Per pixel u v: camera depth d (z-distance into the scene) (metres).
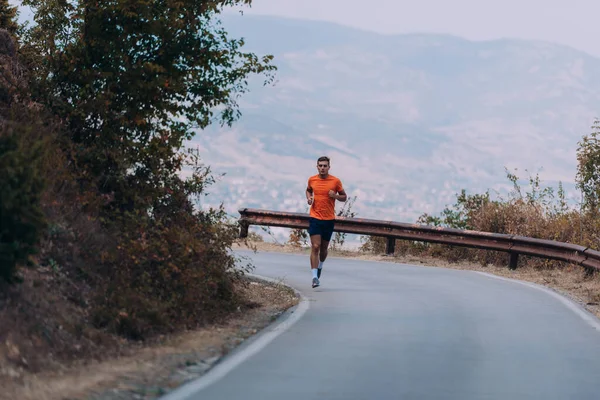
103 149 14.33
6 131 11.30
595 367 10.55
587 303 16.69
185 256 12.95
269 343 11.55
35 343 9.15
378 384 9.24
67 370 8.93
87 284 11.51
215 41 15.52
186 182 15.58
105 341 10.18
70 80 15.33
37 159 10.42
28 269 10.66
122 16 14.94
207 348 10.87
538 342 12.23
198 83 15.41
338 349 11.27
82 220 12.54
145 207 14.38
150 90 14.74
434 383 9.40
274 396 8.51
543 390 9.23
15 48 16.14
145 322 11.12
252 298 16.08
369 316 14.41
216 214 15.58
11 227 9.52
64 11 15.58
